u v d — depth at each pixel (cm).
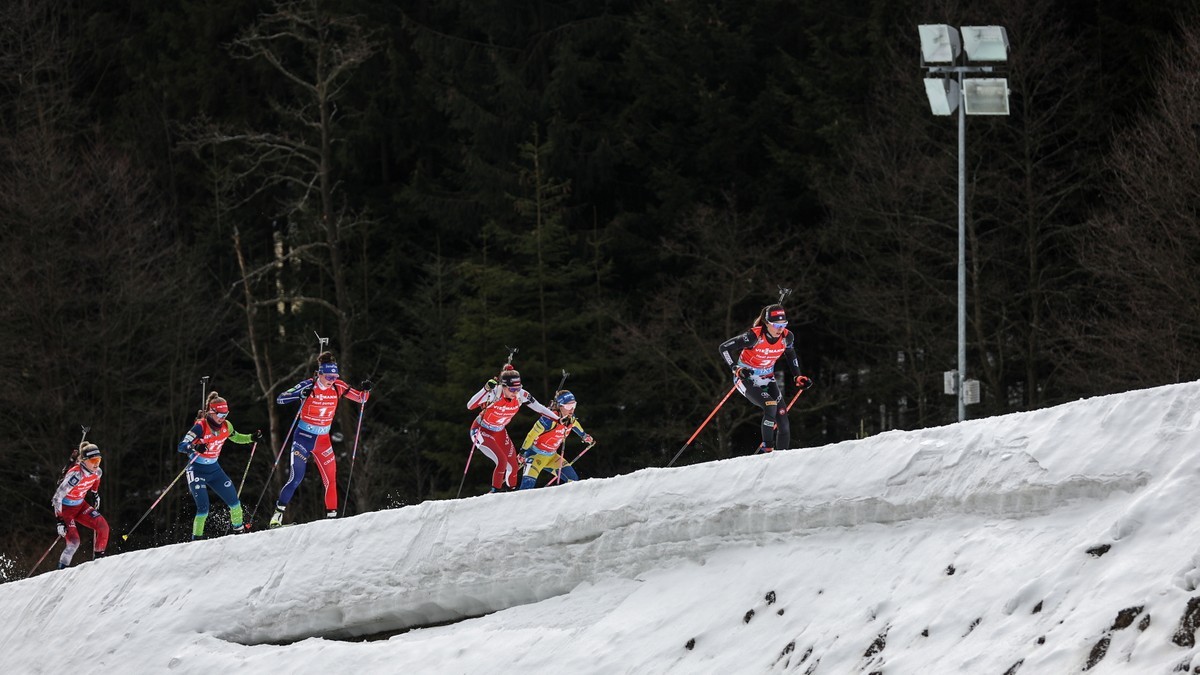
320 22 8412
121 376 8231
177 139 10319
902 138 7400
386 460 9056
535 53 9431
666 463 8281
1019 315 7344
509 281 8269
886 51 7981
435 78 9625
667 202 8694
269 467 8844
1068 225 7444
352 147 9669
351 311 9181
